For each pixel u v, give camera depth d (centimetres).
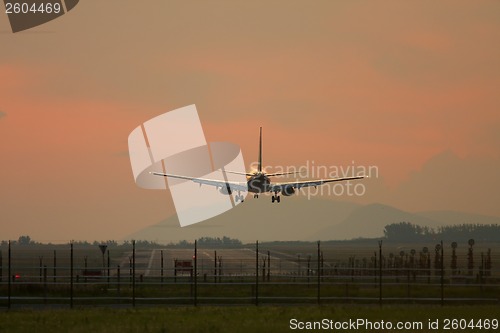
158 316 18600
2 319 18038
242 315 18750
